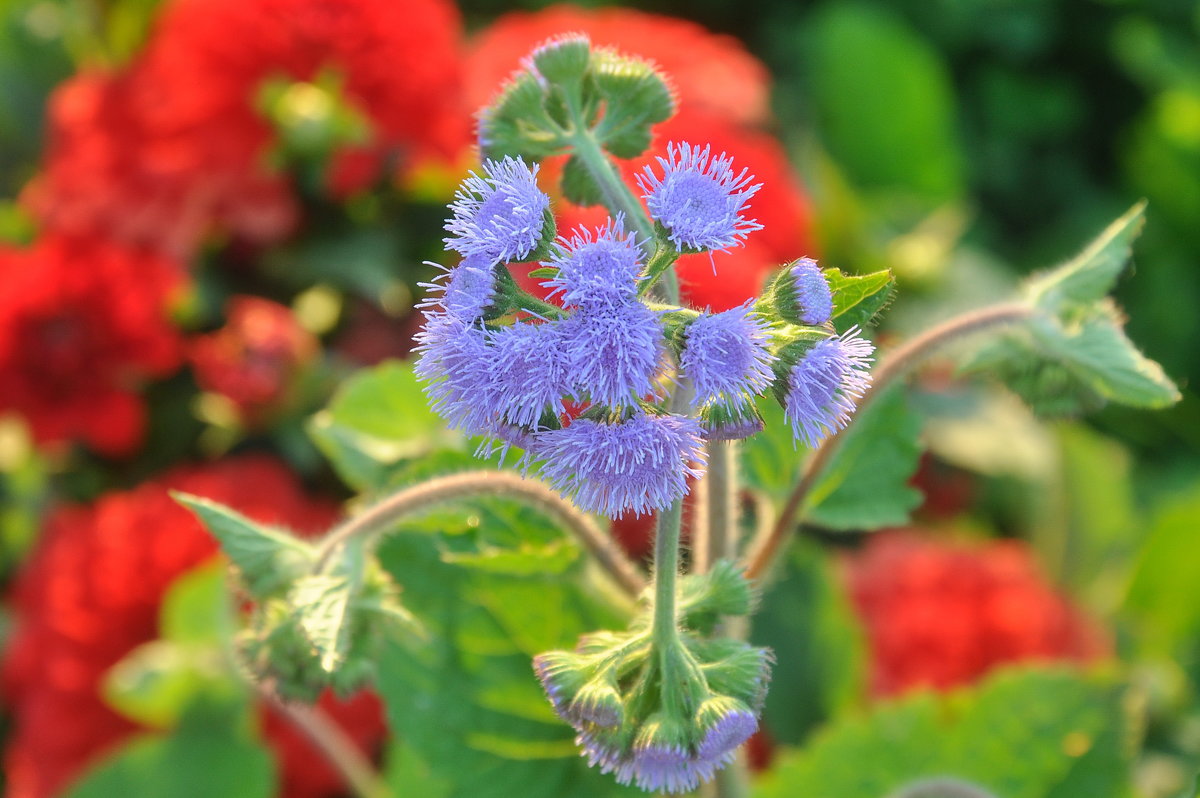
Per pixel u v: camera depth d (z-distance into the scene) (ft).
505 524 1.12
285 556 1.08
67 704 1.63
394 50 1.84
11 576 2.04
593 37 2.01
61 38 2.32
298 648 1.06
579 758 1.17
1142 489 2.56
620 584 1.10
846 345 0.95
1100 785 1.34
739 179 0.95
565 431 0.92
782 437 1.14
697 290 1.48
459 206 0.95
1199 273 2.92
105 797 1.55
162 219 1.83
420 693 1.17
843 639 1.63
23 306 1.77
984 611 1.69
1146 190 2.99
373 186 1.99
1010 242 3.17
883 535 2.06
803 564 1.65
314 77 1.85
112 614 1.64
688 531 1.20
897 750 1.36
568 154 1.04
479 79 1.95
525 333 0.92
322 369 1.86
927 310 2.17
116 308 1.79
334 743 1.52
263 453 1.91
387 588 1.07
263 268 1.97
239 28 1.80
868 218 2.36
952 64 3.27
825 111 2.78
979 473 2.26
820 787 1.36
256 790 1.56
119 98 1.89
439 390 0.94
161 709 1.58
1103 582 2.15
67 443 1.94
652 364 0.92
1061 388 1.13
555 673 0.98
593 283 0.92
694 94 1.94
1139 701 1.35
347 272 1.90
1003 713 1.36
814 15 3.19
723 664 0.98
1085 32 3.19
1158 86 3.20
